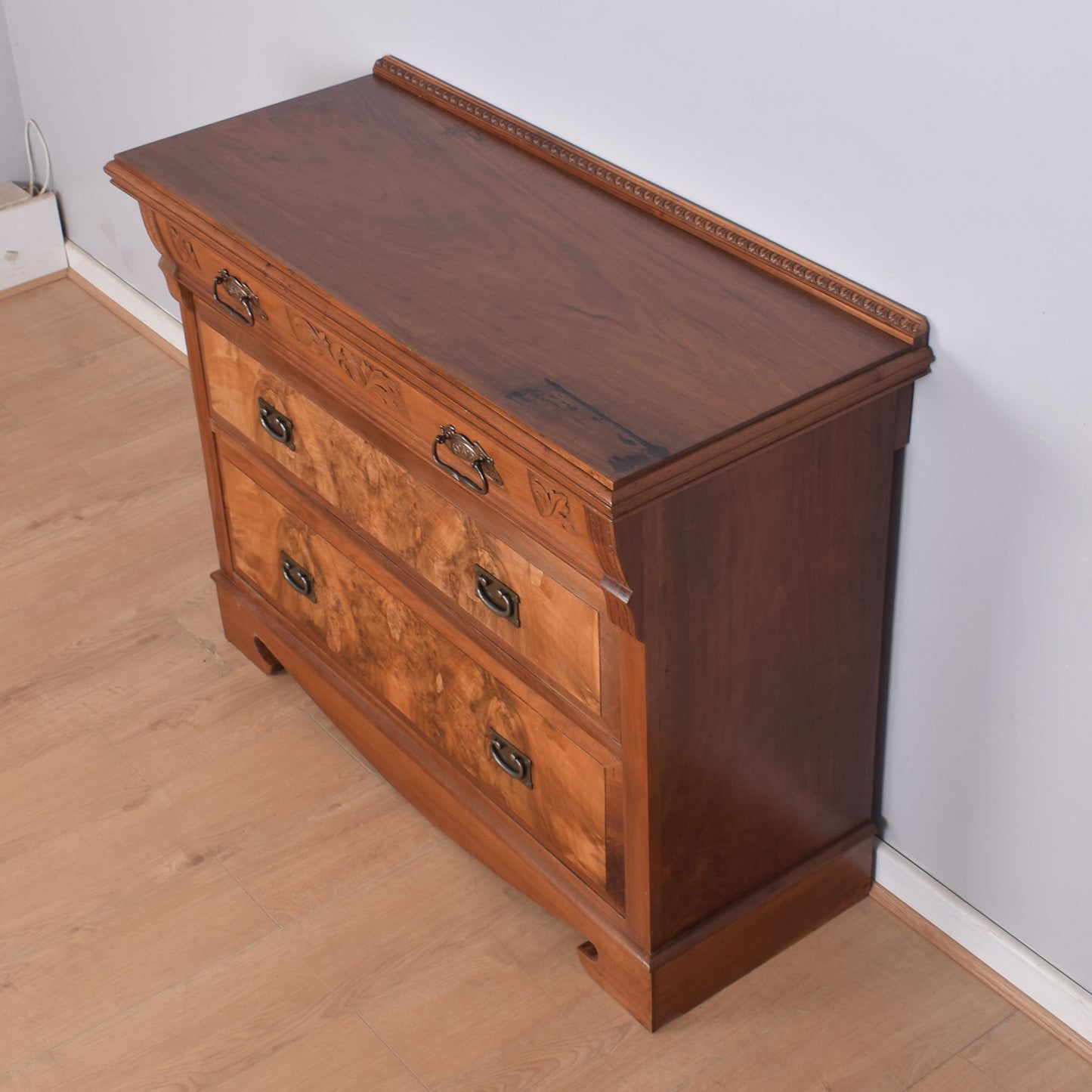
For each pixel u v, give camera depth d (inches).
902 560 74.4
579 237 74.2
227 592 100.0
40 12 126.6
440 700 82.6
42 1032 79.0
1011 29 57.0
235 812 91.4
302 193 78.5
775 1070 76.0
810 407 62.0
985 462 67.2
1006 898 78.7
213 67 109.3
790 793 77.3
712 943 77.4
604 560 61.6
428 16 86.5
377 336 67.1
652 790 69.4
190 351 90.0
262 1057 77.5
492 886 86.4
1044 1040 77.4
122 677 101.3
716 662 68.2
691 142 73.3
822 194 67.8
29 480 119.1
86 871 87.7
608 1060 76.8
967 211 62.0
